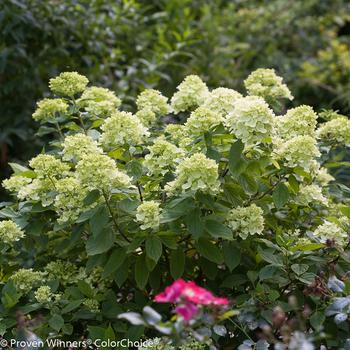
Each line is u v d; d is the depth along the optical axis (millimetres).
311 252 3586
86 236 3924
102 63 7039
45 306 3592
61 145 3908
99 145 4109
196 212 3424
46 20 6441
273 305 3395
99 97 4348
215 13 8992
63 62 6664
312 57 9219
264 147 3725
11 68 6402
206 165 3352
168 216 3424
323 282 3363
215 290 3840
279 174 3697
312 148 3525
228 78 7859
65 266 4031
